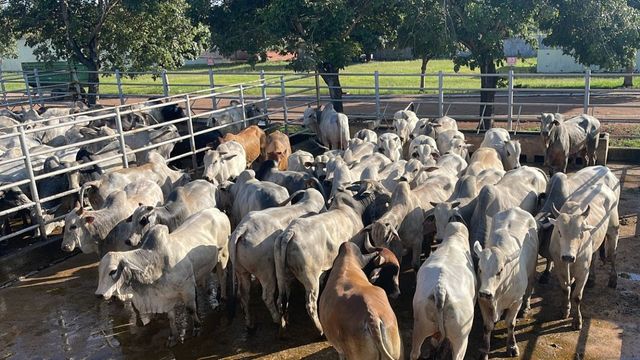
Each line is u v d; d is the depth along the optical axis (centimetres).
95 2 2327
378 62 5028
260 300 882
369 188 897
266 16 1767
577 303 748
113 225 902
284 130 1930
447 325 604
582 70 3409
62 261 1061
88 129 1377
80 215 884
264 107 1914
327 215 788
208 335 791
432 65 4469
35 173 1191
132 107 1622
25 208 1092
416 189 932
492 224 762
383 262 738
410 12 1733
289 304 855
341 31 1822
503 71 3606
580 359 691
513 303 686
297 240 727
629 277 880
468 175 913
